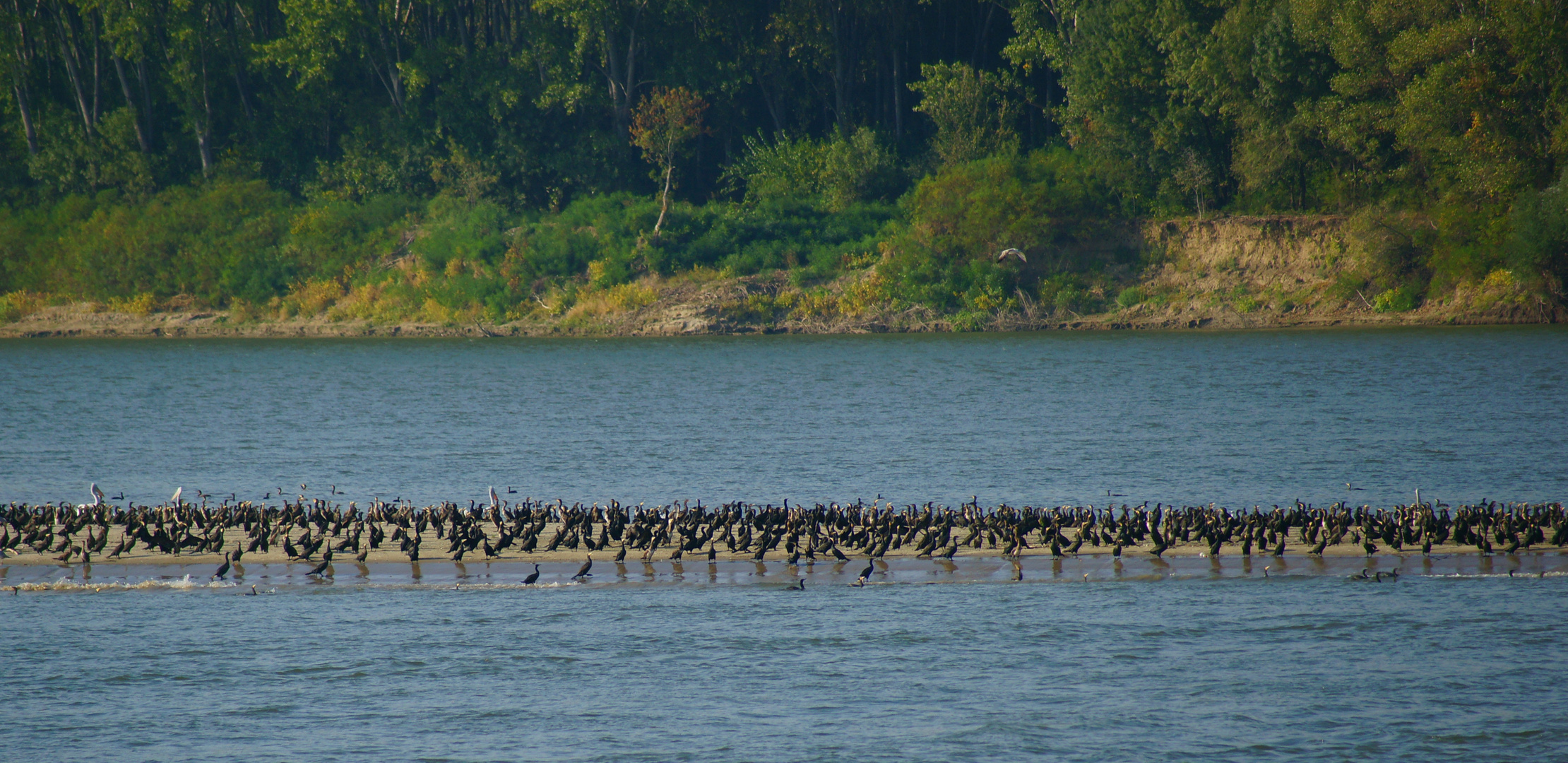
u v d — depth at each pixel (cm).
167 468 5500
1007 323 11762
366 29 12706
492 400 8088
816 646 2870
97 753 2388
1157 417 6762
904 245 12056
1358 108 10025
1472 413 6550
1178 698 2586
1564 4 9438
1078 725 2475
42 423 7069
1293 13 10100
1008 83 12544
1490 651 2775
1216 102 10675
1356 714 2506
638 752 2392
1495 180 9794
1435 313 10744
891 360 10088
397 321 12431
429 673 2747
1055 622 2989
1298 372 8569
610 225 12550
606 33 12606
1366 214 10812
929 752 2373
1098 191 11994
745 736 2452
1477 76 9500
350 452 5953
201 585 3297
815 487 4891
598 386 8806
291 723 2522
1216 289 11531
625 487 4925
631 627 2994
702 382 8981
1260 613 3031
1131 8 11131
